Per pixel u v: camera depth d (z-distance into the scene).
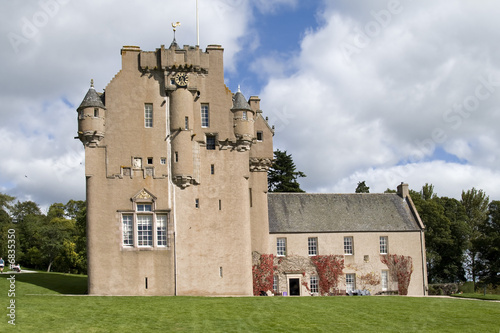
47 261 91.56
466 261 84.81
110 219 40.88
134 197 41.22
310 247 52.88
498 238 65.69
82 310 30.92
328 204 55.75
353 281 53.38
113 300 35.53
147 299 36.47
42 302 33.44
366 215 55.84
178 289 40.88
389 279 54.25
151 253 40.94
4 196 76.00
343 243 53.56
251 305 34.41
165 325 27.55
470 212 93.56
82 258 83.50
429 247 74.00
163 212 41.56
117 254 40.56
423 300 40.09
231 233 42.47
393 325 29.44
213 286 41.47
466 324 30.27
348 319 30.70
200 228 42.03
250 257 43.16
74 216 118.44
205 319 29.31
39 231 91.56
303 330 27.42
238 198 43.06
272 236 51.69
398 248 55.16
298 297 40.25
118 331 25.95
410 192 77.44
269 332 26.70
